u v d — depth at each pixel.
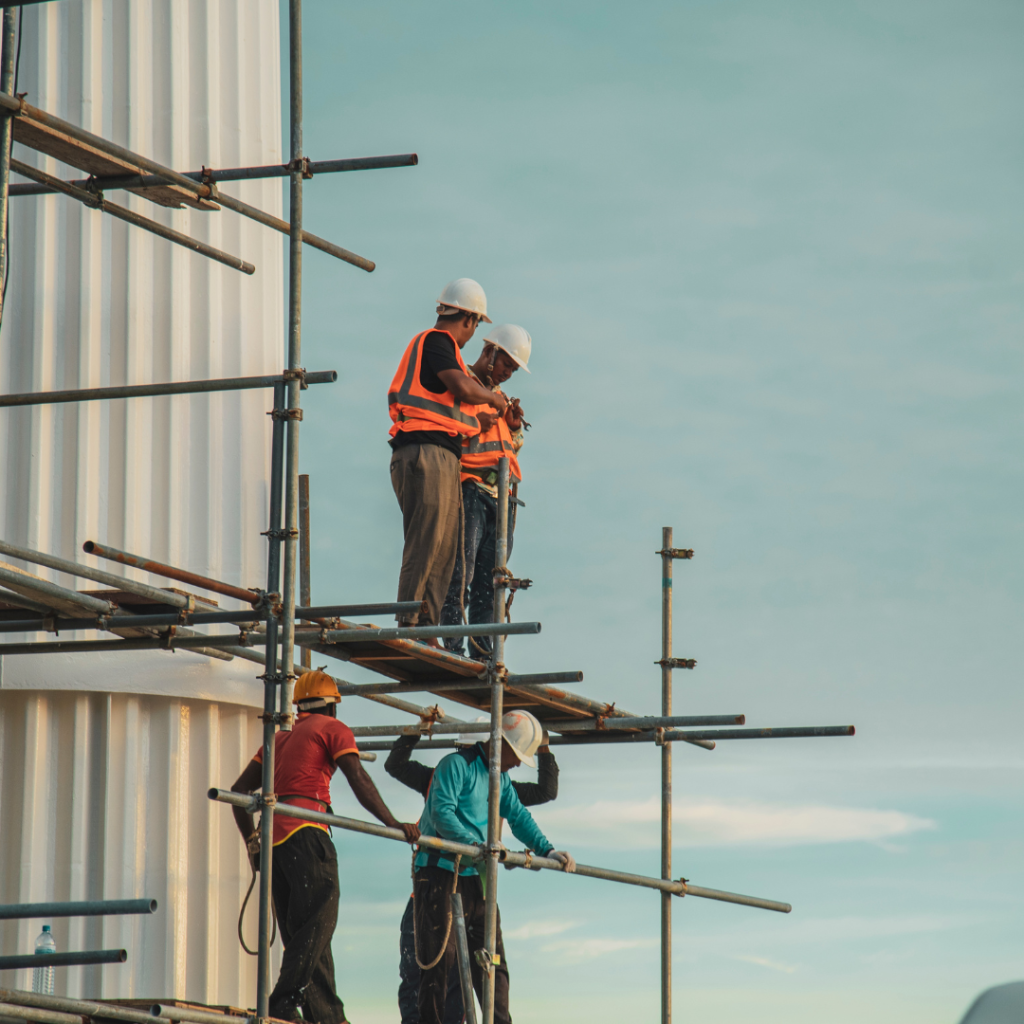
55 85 41.12
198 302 41.56
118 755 38.69
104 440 40.09
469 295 36.88
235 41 43.19
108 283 40.66
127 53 41.62
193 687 39.31
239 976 39.03
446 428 34.88
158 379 40.75
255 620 30.08
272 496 30.56
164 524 40.16
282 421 30.97
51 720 38.59
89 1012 23.97
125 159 29.94
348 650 34.09
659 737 41.53
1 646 32.81
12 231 40.38
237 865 39.69
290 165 31.67
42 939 36.66
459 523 36.47
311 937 30.00
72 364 39.97
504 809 34.28
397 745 37.12
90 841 38.16
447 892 32.91
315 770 30.91
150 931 37.97
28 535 39.00
